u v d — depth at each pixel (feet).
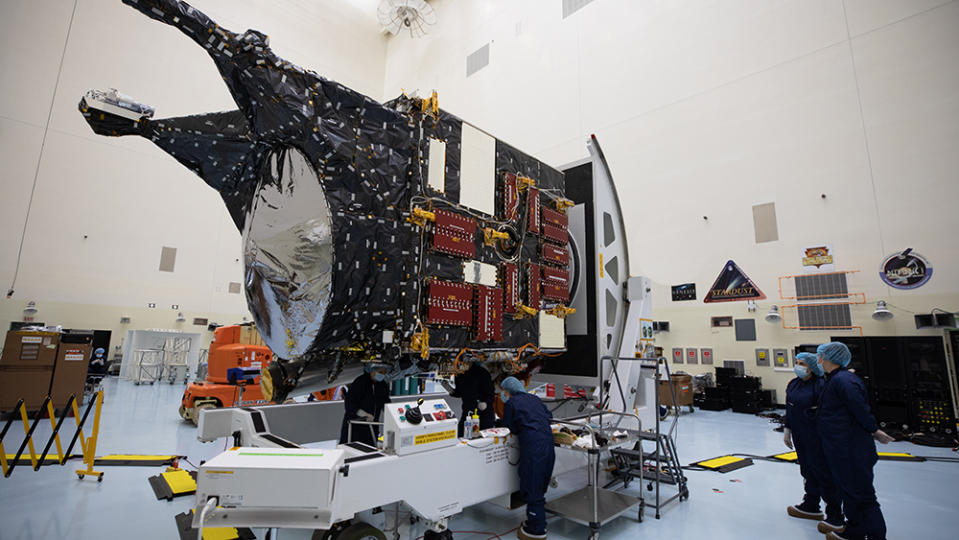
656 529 13.48
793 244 35.32
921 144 30.60
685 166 41.57
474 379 16.57
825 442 12.50
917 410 26.96
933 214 29.86
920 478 18.89
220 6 60.23
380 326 12.83
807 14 36.01
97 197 50.47
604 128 47.52
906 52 31.60
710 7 41.39
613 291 20.99
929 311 29.53
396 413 10.81
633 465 18.69
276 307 12.78
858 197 32.71
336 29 71.20
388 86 75.36
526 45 56.08
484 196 15.94
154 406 33.55
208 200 57.47
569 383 20.11
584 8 50.83
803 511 14.40
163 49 54.90
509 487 12.98
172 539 12.10
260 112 11.87
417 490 10.53
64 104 49.11
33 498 14.87
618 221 21.89
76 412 17.56
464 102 62.44
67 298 48.19
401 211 13.17
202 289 56.29
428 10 65.21
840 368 12.79
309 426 17.38
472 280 14.98
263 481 8.15
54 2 49.21
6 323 44.98
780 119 36.60
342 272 11.85
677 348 41.06
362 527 9.79
